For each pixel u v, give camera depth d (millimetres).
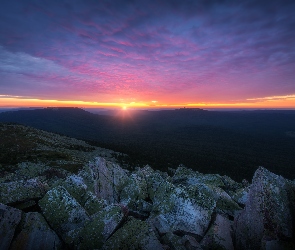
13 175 17750
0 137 93812
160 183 15383
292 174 146875
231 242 10242
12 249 8195
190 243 9445
